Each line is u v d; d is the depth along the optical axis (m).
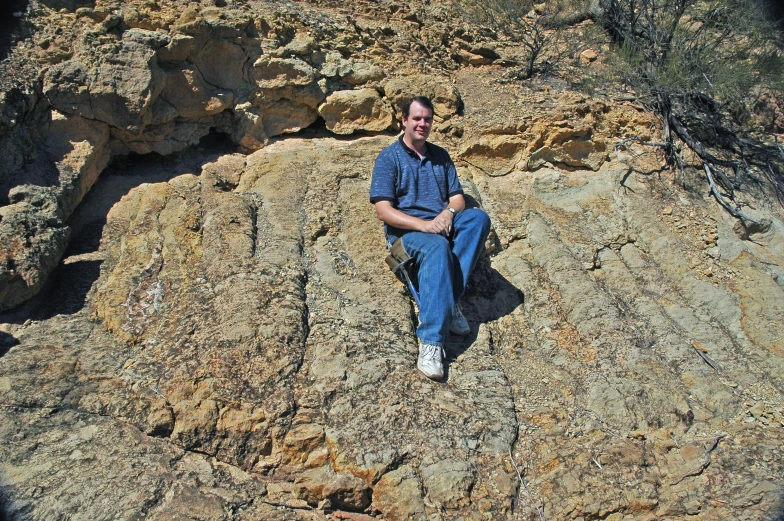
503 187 4.76
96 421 3.09
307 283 3.80
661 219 4.71
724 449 3.38
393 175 3.87
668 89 5.15
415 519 2.96
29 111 3.89
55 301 3.62
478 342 3.79
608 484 3.15
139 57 4.10
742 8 5.56
